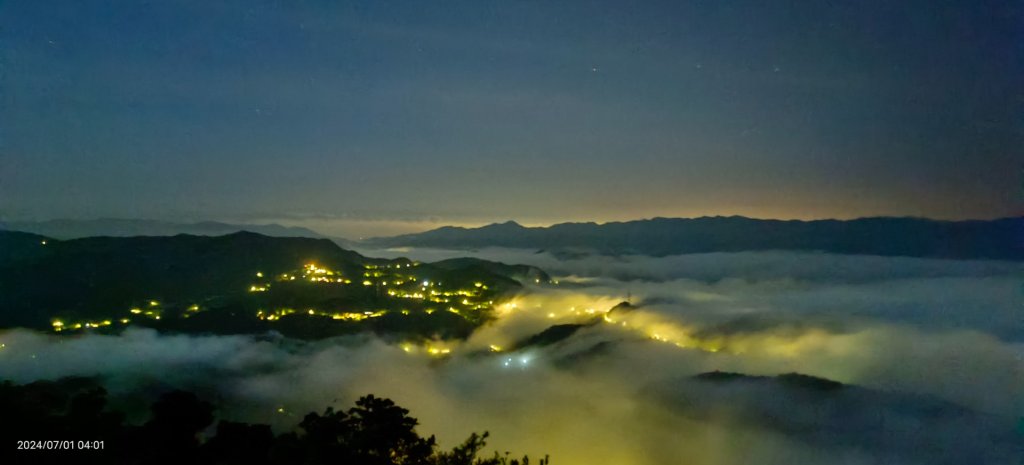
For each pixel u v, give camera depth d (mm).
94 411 7617
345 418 7750
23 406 7703
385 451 7617
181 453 7027
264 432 7492
